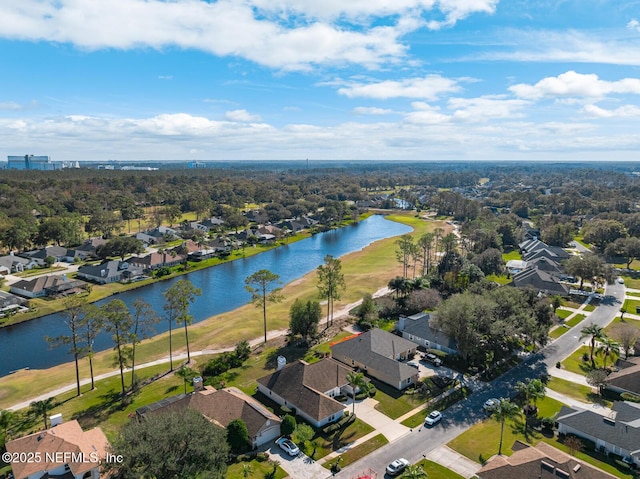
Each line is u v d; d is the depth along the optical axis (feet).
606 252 518.37
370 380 244.01
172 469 133.90
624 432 183.11
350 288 428.15
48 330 337.31
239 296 424.46
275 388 223.71
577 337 303.89
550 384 240.12
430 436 193.06
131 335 241.14
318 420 195.52
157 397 227.61
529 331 258.78
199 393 205.57
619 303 373.81
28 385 246.27
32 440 171.63
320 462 175.22
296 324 296.30
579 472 154.20
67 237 600.39
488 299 280.72
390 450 183.01
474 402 221.66
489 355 256.73
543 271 431.02
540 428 200.54
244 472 163.02
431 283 410.72
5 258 504.43
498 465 161.48
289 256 599.16
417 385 237.86
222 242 621.31
